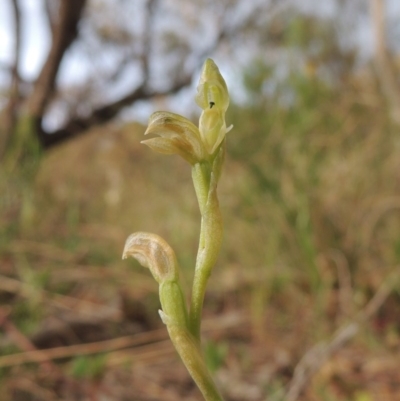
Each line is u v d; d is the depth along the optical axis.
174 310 0.08
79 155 0.48
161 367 0.28
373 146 0.35
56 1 0.44
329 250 0.32
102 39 0.46
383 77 0.35
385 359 0.26
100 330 0.31
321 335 0.27
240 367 0.27
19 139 0.35
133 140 0.49
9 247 0.32
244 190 0.34
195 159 0.09
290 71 0.36
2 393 0.24
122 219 0.44
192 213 0.40
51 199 0.40
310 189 0.33
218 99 0.09
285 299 0.32
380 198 0.33
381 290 0.27
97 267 0.35
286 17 0.43
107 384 0.26
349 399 0.23
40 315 0.30
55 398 0.24
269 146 0.34
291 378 0.26
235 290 0.35
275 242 0.32
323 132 0.35
